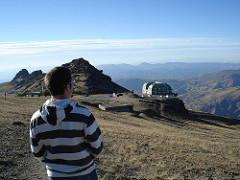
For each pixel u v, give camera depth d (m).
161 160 14.69
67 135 2.93
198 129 47.69
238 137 42.56
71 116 2.96
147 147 18.19
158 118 56.16
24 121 22.92
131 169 12.06
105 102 68.12
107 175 10.38
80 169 3.08
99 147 3.24
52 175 3.07
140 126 36.22
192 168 13.46
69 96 3.32
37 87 160.12
